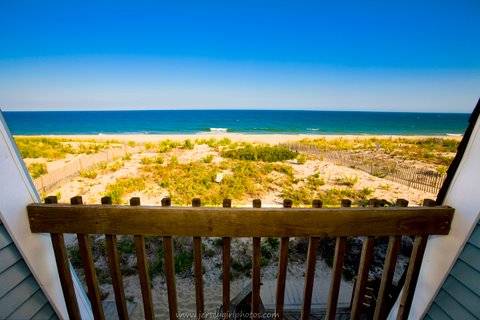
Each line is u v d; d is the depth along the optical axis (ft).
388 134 179.83
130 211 5.43
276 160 66.18
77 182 45.83
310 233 5.58
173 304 6.03
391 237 5.79
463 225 5.49
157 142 105.40
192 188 42.24
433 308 6.04
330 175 51.98
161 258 22.50
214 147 90.07
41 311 5.90
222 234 5.55
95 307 6.12
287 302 17.69
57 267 5.87
